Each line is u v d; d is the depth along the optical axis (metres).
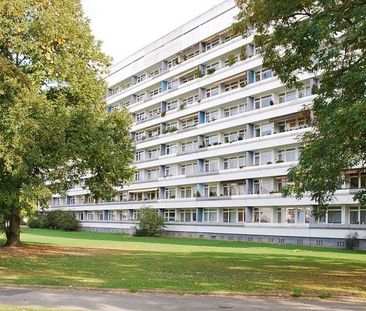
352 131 13.35
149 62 72.75
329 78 16.42
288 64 17.08
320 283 15.45
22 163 20.47
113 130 31.56
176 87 64.50
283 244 43.50
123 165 31.33
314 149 15.35
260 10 16.91
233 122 52.84
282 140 46.28
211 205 55.69
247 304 11.44
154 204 66.62
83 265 20.30
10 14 18.88
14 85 18.42
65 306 10.83
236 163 54.09
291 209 46.75
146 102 71.31
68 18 22.39
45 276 16.08
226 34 57.19
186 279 15.80
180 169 63.94
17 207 25.41
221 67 57.22
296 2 15.60
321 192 16.98
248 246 39.25
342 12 14.78
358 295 13.03
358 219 40.47
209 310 10.62
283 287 14.22
